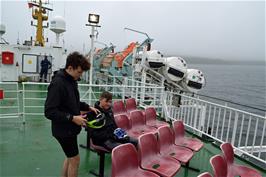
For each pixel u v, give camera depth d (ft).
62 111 8.18
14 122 19.89
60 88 8.10
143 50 27.17
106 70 39.58
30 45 44.65
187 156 11.53
